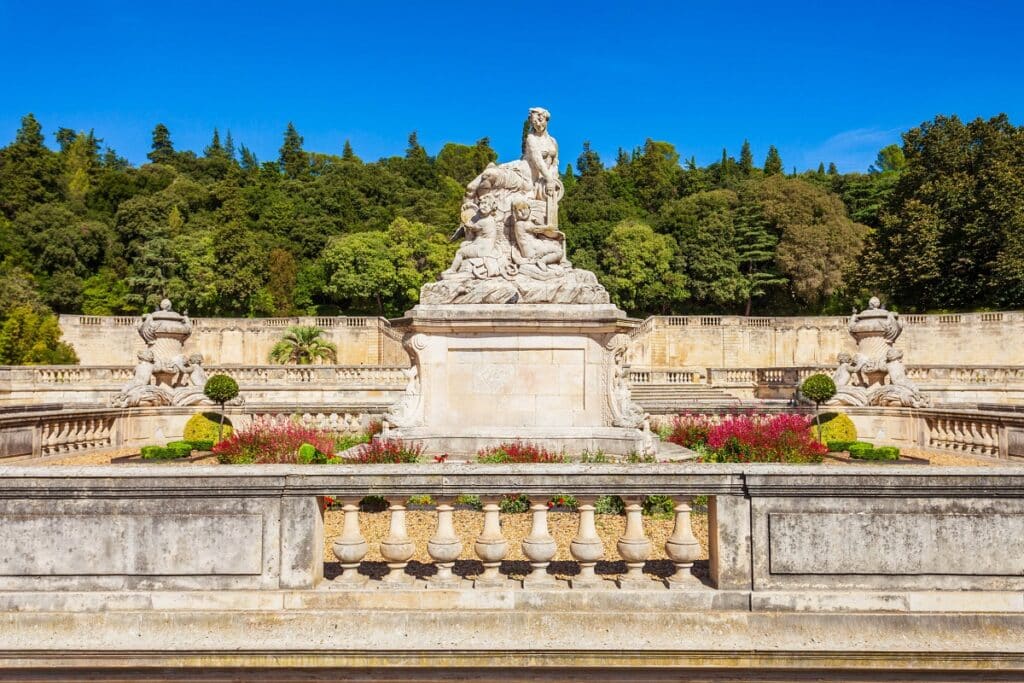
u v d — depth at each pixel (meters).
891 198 56.16
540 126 15.63
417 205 77.44
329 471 5.69
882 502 5.59
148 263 62.53
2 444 15.98
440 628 5.43
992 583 5.52
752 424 16.02
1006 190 47.53
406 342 14.30
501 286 14.18
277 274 67.88
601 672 5.35
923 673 5.28
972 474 5.52
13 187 65.81
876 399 22.48
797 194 68.00
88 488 5.58
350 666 5.30
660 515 9.90
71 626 5.40
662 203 84.38
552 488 5.76
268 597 5.54
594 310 13.84
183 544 5.61
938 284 50.88
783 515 5.61
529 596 5.64
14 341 43.00
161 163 97.81
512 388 14.14
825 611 5.49
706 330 54.53
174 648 5.27
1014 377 36.03
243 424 22.25
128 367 36.56
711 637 5.37
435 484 5.73
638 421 13.76
